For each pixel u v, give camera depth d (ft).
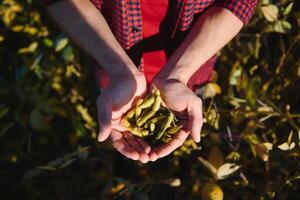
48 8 2.48
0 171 3.65
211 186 3.12
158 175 3.58
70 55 3.40
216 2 2.52
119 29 2.48
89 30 2.42
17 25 3.62
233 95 3.50
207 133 3.32
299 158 3.31
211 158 3.19
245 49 3.53
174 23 2.46
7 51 3.74
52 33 3.64
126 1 2.34
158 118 2.39
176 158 3.52
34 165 3.70
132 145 2.39
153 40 2.60
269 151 3.37
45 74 3.64
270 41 3.61
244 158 3.39
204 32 2.44
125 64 2.39
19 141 3.71
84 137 3.74
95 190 3.77
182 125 2.41
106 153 3.71
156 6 2.39
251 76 3.69
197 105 2.25
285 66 3.52
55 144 3.76
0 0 3.61
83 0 2.47
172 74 2.39
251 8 2.47
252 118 3.33
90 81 3.62
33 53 3.59
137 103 2.35
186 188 3.79
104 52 2.40
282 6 3.41
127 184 3.29
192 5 2.37
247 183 3.34
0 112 3.38
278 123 3.38
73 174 3.72
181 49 2.48
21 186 3.67
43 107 3.42
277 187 3.21
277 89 3.59
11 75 3.76
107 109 2.19
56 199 3.66
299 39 3.49
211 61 2.86
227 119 3.49
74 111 3.73
